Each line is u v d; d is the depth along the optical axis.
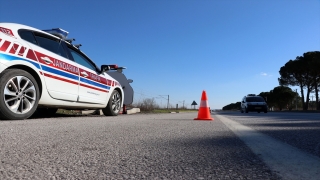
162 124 4.83
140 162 1.87
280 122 5.73
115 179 1.49
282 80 46.44
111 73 10.73
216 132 3.62
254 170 1.64
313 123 5.36
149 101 17.06
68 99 5.84
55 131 3.46
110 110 7.73
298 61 42.41
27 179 1.48
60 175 1.56
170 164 1.81
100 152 2.20
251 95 22.59
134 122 5.19
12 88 4.64
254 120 6.59
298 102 62.94
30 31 5.12
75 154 2.12
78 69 6.19
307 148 2.38
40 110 6.83
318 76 40.38
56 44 5.72
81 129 3.75
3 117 4.59
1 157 1.99
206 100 6.51
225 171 1.63
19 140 2.72
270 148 2.38
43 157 2.00
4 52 4.44
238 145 2.54
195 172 1.62
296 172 1.59
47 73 5.21
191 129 4.00
